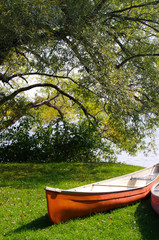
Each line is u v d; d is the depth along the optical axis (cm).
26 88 1427
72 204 602
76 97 1630
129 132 1321
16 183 968
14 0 840
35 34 913
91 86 1129
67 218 605
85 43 1022
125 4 1379
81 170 1234
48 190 568
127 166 1413
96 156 1578
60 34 1052
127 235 538
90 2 1077
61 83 1861
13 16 866
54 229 565
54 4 917
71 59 1062
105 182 800
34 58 1050
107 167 1330
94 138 1527
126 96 1118
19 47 1039
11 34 945
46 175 1114
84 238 524
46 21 926
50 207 574
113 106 1149
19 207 702
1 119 1482
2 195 814
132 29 1330
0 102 1371
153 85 1280
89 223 596
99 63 1095
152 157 2659
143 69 1312
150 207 716
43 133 1533
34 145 1526
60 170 1229
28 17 891
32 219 625
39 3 862
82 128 1534
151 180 865
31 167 1301
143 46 1362
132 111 1216
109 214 654
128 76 1238
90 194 629
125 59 1311
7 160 1520
